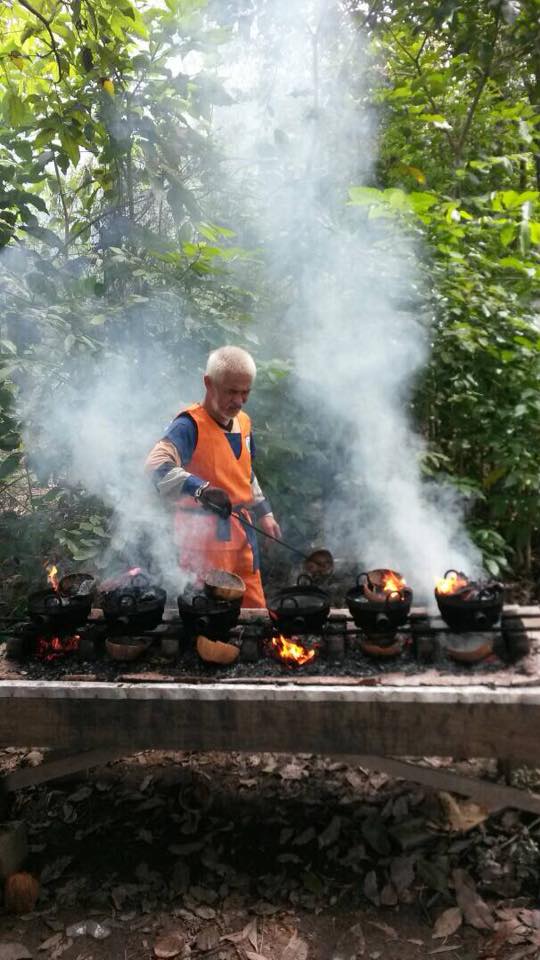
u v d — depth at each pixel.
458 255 3.83
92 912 2.21
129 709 2.16
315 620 2.31
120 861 2.41
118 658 2.33
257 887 2.27
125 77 3.72
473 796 2.24
